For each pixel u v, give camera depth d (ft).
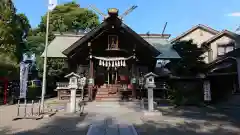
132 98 54.60
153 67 66.54
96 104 46.88
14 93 62.85
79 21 117.29
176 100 49.67
